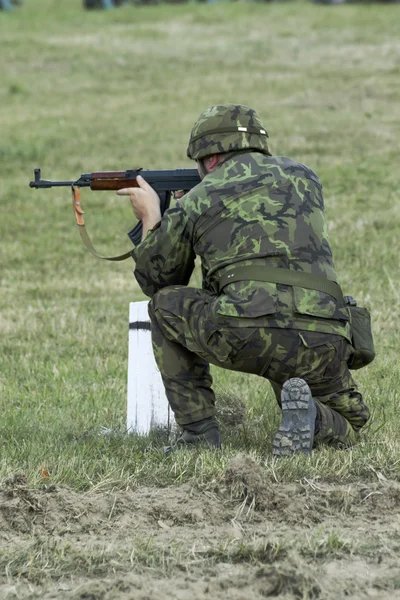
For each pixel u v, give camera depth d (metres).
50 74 87.19
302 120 64.38
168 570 11.95
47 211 48.00
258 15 111.56
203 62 88.75
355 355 16.16
